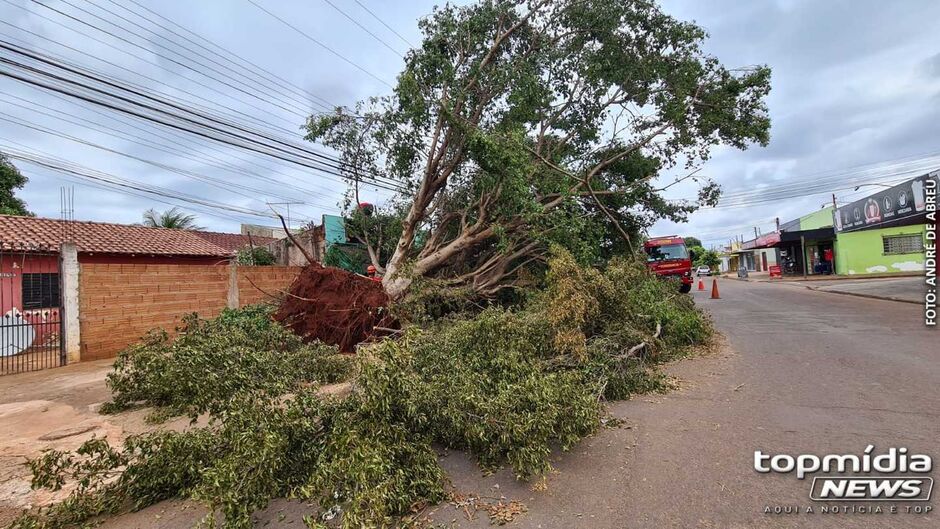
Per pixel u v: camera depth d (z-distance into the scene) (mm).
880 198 18719
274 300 11812
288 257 18609
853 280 24141
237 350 5520
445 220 12938
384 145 12609
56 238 14719
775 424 4383
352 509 2732
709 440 4109
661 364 7180
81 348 9633
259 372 5660
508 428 3521
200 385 4832
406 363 3881
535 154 11688
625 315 7289
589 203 13234
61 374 8445
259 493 3082
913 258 26688
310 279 10711
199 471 3336
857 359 6723
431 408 3994
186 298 11359
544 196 12266
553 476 3590
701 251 63906
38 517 3193
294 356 6934
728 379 6129
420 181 12945
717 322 11297
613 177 13750
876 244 27781
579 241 10984
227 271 12242
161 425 5320
